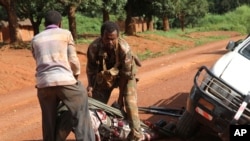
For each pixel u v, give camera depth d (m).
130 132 5.43
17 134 6.93
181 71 13.98
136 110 5.46
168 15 35.28
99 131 5.34
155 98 9.00
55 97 4.81
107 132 5.36
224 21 65.62
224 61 5.95
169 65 16.27
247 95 5.09
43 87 4.69
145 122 6.15
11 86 13.12
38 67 4.77
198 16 66.00
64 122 4.86
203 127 6.18
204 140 6.02
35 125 7.50
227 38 39.97
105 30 5.26
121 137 5.43
